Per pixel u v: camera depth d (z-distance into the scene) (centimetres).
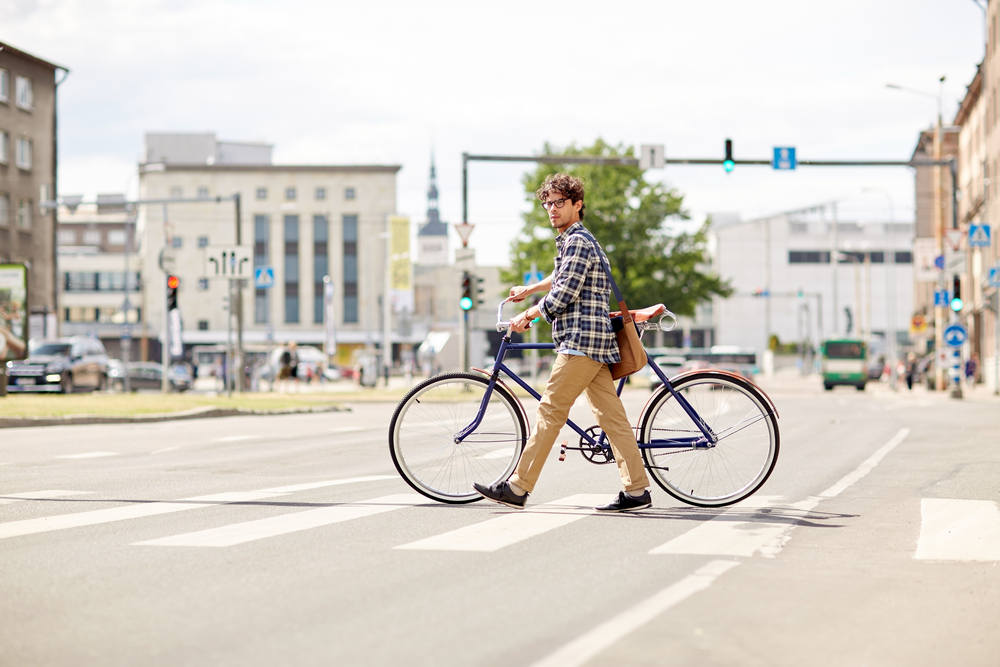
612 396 789
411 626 477
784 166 3162
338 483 1005
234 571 591
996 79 5744
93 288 11112
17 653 436
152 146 10594
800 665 425
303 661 425
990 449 1483
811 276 12412
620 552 650
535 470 796
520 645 447
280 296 10350
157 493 938
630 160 3178
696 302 6094
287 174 10362
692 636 463
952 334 3969
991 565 623
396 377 8488
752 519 783
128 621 484
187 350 10231
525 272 6019
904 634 473
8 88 6138
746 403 827
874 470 1180
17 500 892
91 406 2406
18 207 6219
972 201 6550
